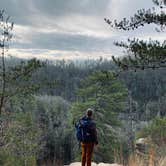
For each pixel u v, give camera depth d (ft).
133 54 33.42
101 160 134.92
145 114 316.60
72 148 141.69
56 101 152.87
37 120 130.93
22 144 61.98
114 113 144.15
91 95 149.38
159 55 32.40
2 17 52.06
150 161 30.86
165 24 33.81
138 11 34.45
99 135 136.87
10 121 62.03
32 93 55.42
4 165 47.39
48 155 131.54
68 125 145.07
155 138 42.73
